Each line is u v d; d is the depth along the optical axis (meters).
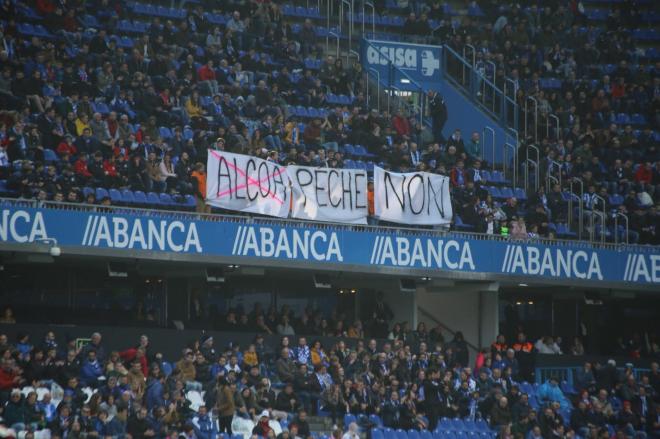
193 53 61.00
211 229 48.88
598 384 52.97
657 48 75.62
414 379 49.41
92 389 42.97
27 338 44.69
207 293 53.50
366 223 52.56
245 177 50.28
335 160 55.28
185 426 41.34
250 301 54.47
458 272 53.97
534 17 73.69
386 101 65.62
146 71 58.66
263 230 50.00
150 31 61.28
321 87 62.69
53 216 45.78
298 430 43.62
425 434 47.41
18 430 39.03
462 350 53.97
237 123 55.78
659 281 57.91
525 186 61.94
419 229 53.47
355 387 47.03
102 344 47.00
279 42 64.44
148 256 47.50
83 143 51.38
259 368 46.94
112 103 55.78
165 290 52.47
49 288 50.03
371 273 52.31
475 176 59.81
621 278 57.19
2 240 44.75
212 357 46.44
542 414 49.06
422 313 59.41
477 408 49.66
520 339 56.09
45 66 56.03
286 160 54.00
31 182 47.25
